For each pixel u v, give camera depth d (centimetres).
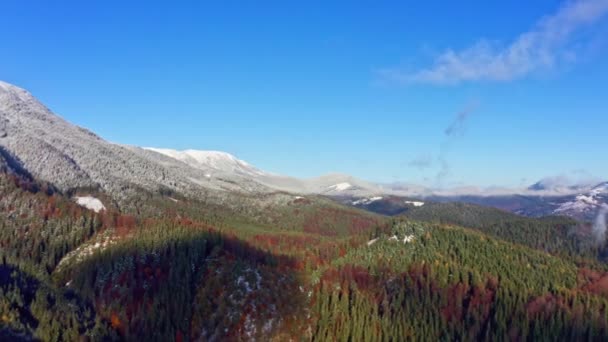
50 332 18538
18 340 17375
